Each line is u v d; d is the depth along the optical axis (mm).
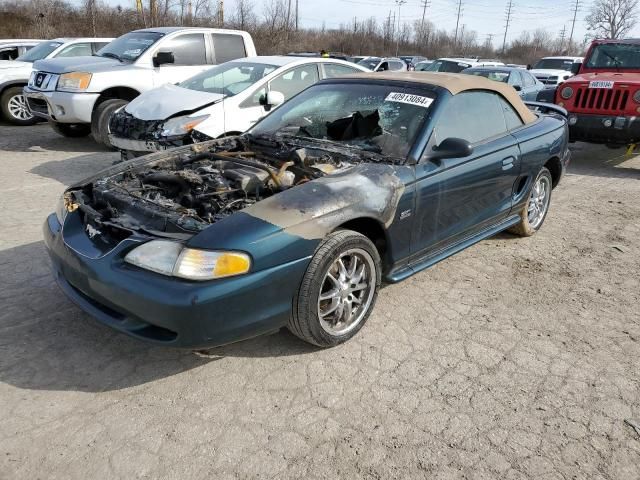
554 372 2928
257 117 6168
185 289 2412
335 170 3191
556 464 2291
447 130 3602
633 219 5625
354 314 3145
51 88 7797
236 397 2645
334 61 7078
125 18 30703
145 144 5812
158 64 8086
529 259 4473
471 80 3990
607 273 4246
